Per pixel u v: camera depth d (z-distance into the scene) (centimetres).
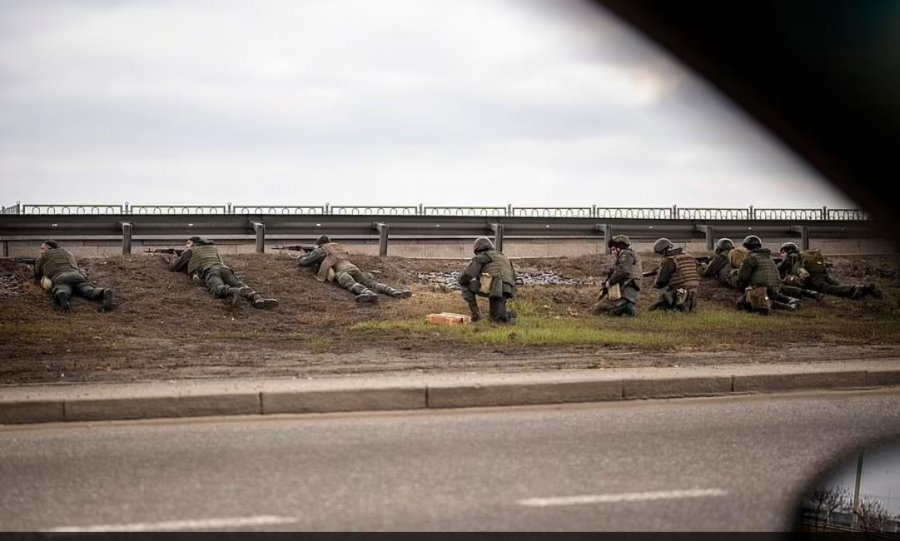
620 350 1681
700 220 3130
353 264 2252
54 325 1759
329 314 1977
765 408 1227
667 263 2244
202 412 1149
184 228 2491
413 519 720
